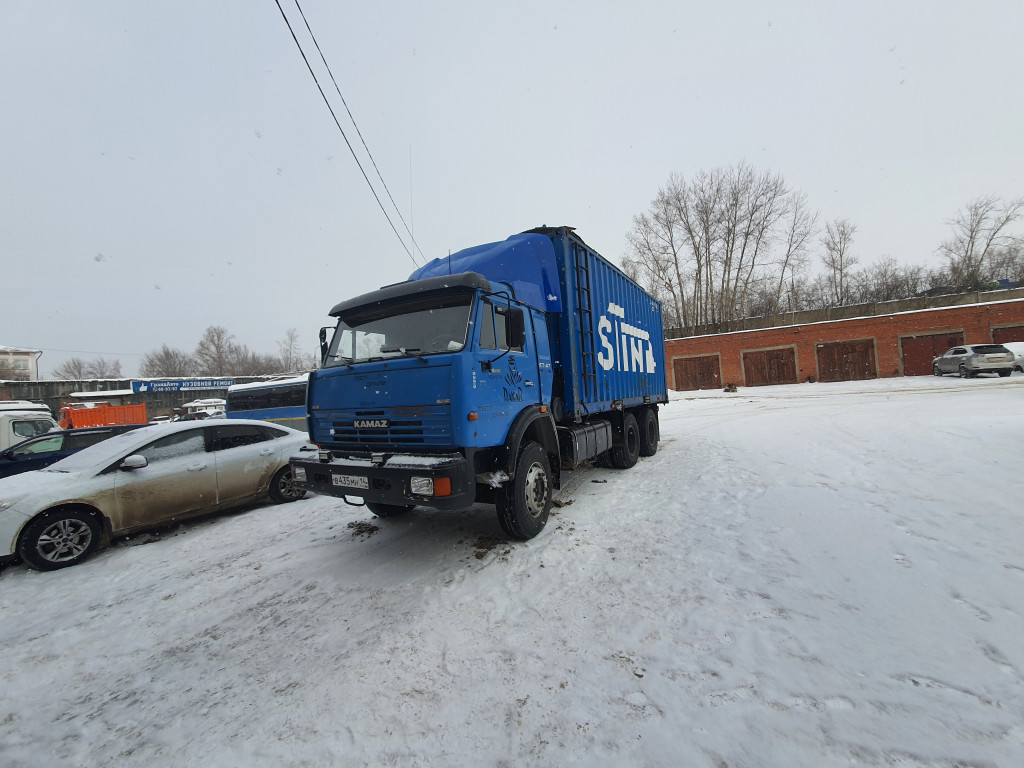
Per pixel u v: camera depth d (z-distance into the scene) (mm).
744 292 38812
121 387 36250
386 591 3812
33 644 3453
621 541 4387
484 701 2412
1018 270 37875
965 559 3340
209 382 38500
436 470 3754
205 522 6422
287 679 2779
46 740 2439
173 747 2303
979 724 1934
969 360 20859
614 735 2094
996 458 5637
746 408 16797
